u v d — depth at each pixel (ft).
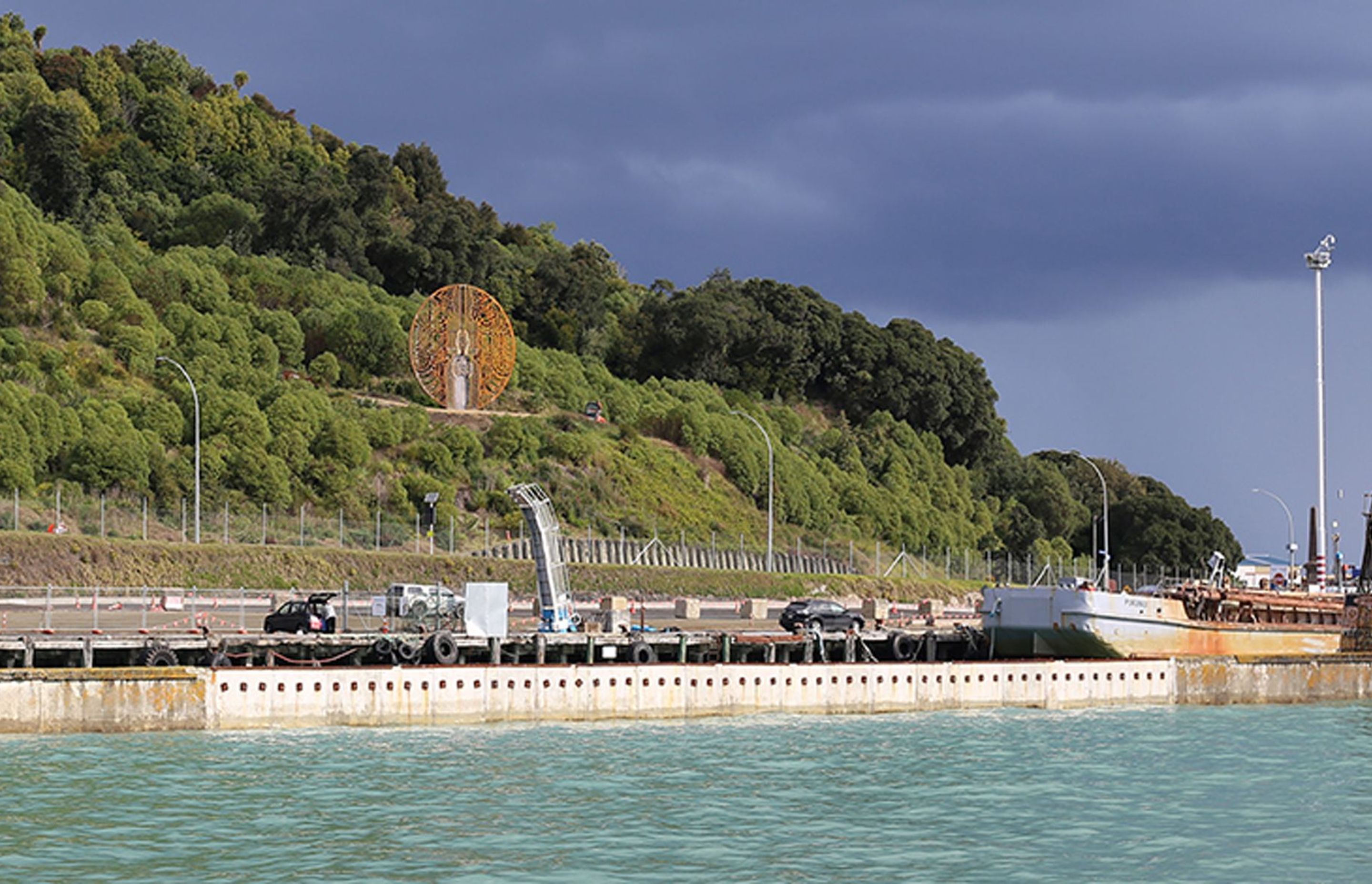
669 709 430.61
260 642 392.68
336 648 415.44
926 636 504.84
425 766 341.82
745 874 254.47
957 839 284.61
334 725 390.83
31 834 267.59
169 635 389.60
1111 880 255.50
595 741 385.70
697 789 326.44
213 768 329.93
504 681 410.11
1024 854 272.92
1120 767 368.68
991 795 328.90
